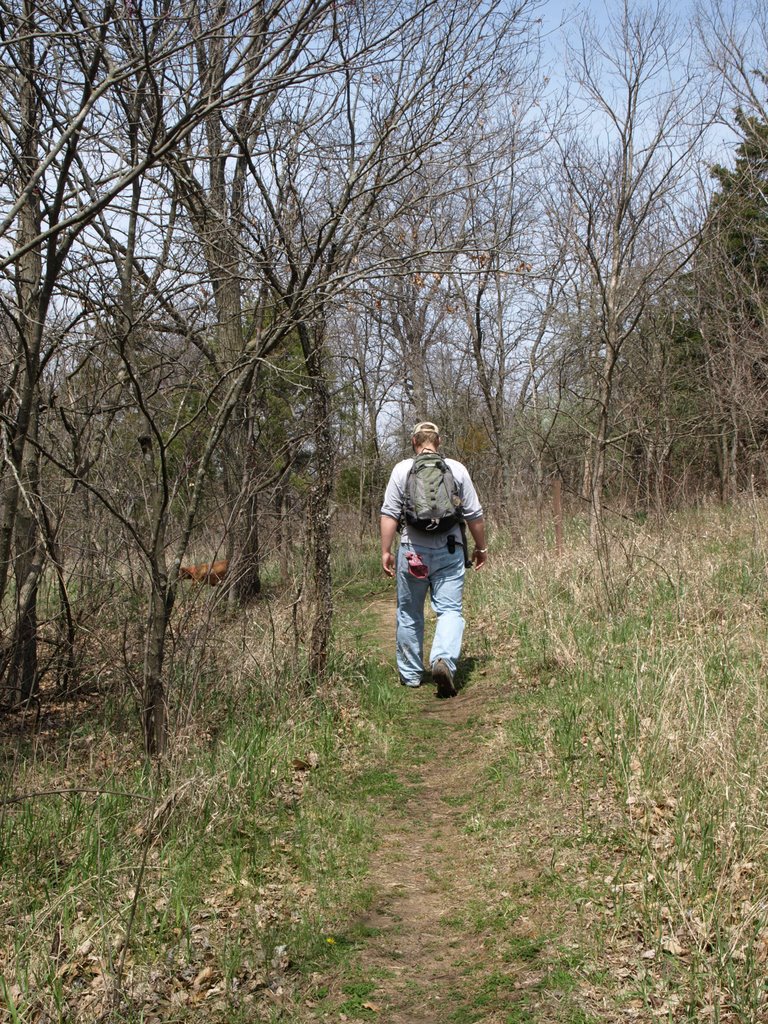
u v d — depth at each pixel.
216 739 5.43
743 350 10.50
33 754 5.46
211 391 5.02
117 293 5.27
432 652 6.38
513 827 4.32
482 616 8.91
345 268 5.70
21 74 4.54
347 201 5.51
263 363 5.16
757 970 2.89
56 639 6.50
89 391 6.01
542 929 3.39
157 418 5.69
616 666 6.03
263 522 6.49
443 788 5.03
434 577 6.48
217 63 4.40
